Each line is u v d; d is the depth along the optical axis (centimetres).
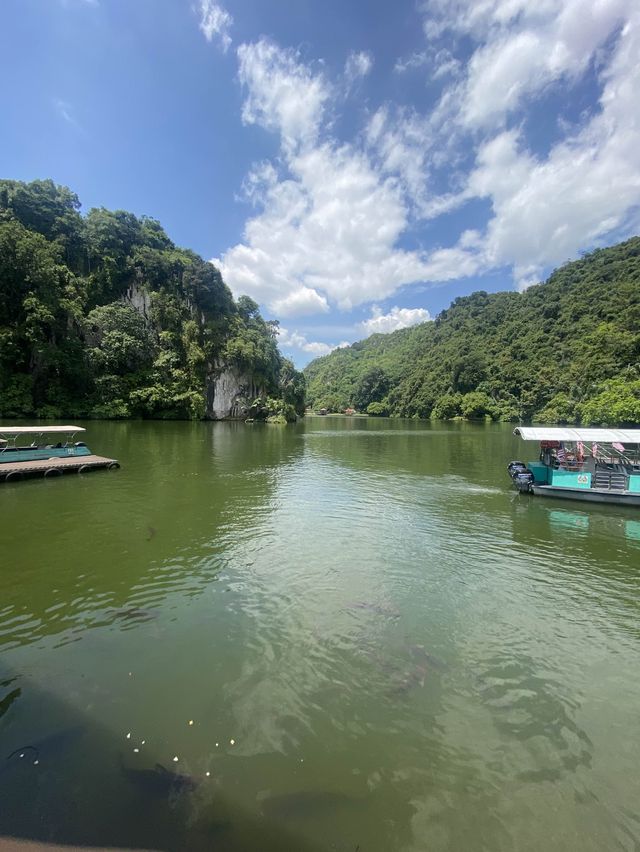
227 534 1328
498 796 471
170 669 670
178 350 6850
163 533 1316
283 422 7062
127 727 546
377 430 6388
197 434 4566
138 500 1698
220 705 594
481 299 16925
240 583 991
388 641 773
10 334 5172
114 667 670
